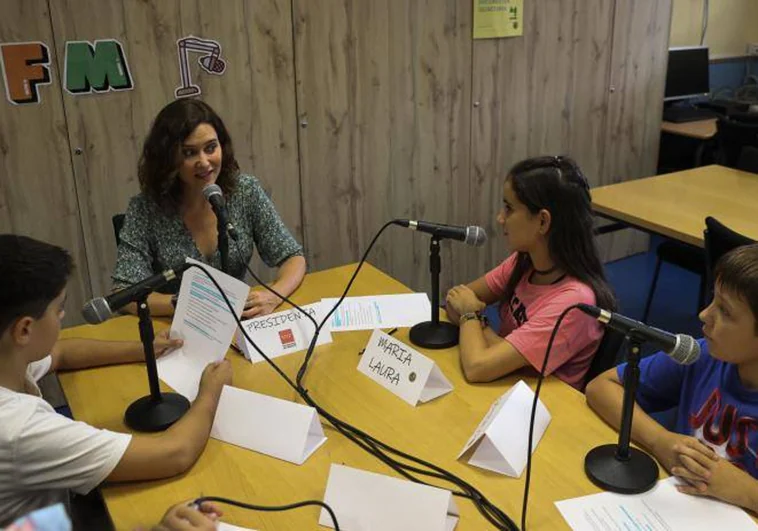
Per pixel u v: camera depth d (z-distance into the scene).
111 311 1.34
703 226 2.53
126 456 1.21
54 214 2.60
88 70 2.50
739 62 5.21
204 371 1.49
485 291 1.94
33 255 1.14
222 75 2.74
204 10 2.63
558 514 1.15
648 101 4.00
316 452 1.33
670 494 1.19
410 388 1.49
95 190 2.64
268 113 2.88
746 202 2.79
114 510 1.19
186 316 1.63
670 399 1.47
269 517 1.16
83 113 2.54
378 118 3.14
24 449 1.12
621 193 2.94
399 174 3.29
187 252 2.07
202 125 1.94
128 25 2.52
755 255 1.17
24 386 1.24
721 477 1.16
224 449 1.34
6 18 2.33
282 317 1.79
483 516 1.15
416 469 1.27
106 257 2.73
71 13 2.42
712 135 4.15
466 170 3.49
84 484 1.18
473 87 3.35
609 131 3.91
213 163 1.97
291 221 3.09
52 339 1.18
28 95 2.43
